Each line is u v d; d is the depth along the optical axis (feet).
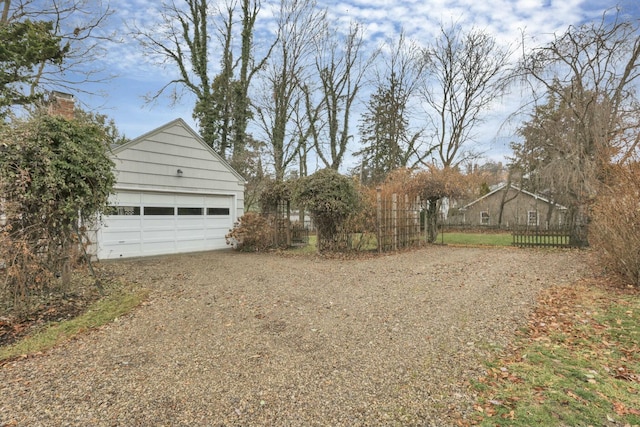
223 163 39.55
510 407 7.91
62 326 13.78
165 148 34.06
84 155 17.93
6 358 10.94
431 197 48.26
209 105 57.47
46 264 16.65
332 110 70.38
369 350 11.05
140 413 7.78
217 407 7.97
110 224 30.22
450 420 7.44
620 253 19.58
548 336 12.29
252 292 18.54
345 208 32.83
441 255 34.71
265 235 39.34
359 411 7.76
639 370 9.75
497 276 22.67
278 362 10.26
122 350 11.37
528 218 86.58
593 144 36.70
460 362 10.18
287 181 40.29
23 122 16.62
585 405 7.97
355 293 18.22
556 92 40.24
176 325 13.66
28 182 15.66
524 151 49.57
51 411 7.90
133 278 22.20
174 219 35.12
